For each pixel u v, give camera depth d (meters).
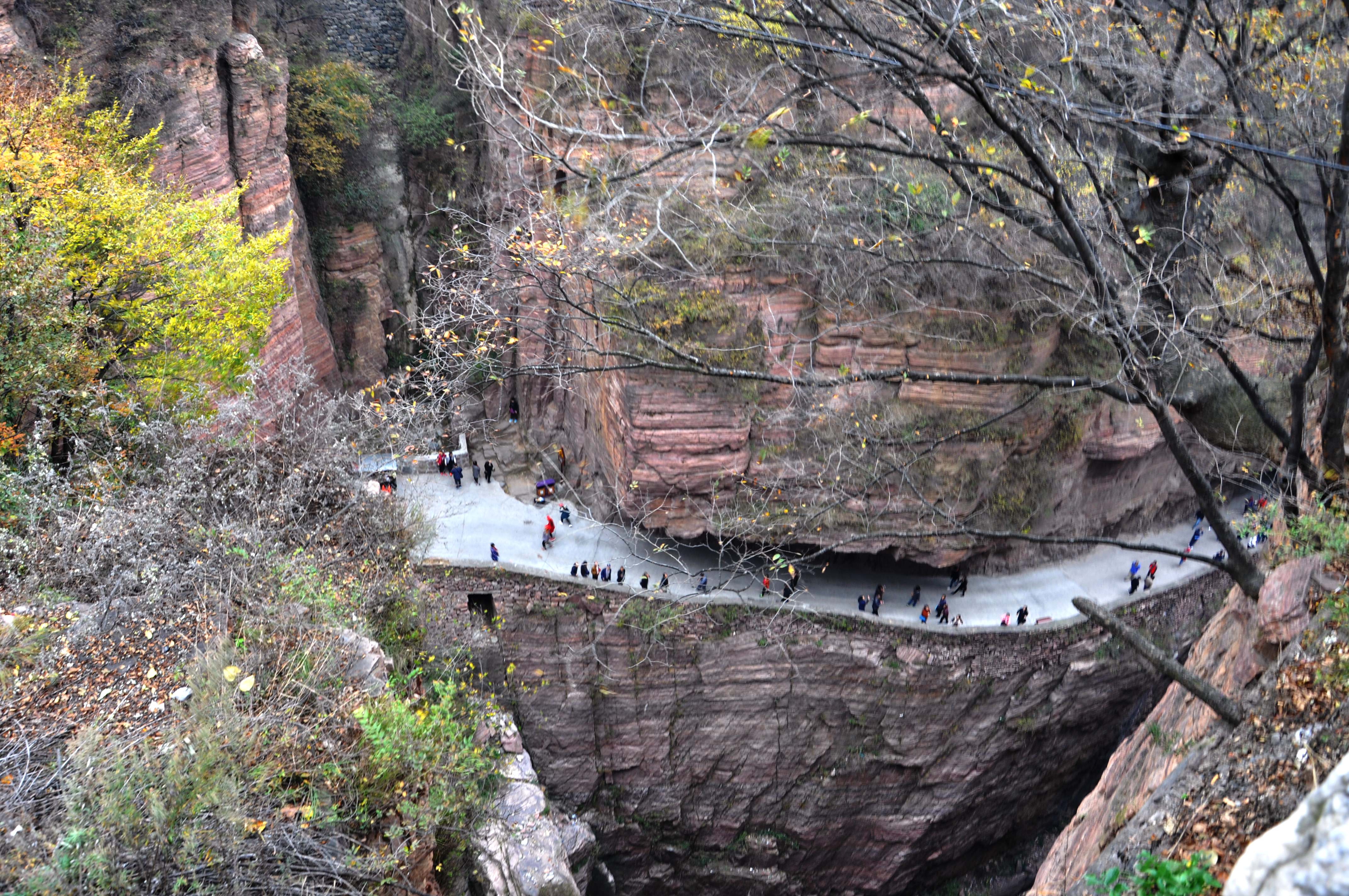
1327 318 9.84
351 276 45.59
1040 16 12.91
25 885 6.93
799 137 9.13
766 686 34.97
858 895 39.34
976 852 40.22
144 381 16.06
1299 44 13.19
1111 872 6.79
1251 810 7.05
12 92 18.95
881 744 35.50
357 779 8.83
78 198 16.14
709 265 28.94
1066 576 37.31
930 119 9.70
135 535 11.21
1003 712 35.09
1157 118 12.91
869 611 34.66
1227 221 16.72
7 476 11.70
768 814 37.66
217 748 8.07
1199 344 12.80
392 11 48.03
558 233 13.66
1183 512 41.38
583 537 37.53
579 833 34.78
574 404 41.28
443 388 16.66
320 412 21.41
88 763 7.85
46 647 9.77
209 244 18.55
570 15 23.80
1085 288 12.90
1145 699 37.28
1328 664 7.66
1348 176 9.84
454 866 10.56
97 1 27.91
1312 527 9.45
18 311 13.24
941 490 31.66
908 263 13.67
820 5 9.61
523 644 34.91
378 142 45.34
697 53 21.67
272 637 10.09
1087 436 34.97
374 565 14.45
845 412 30.47
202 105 31.97
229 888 7.55
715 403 30.88
